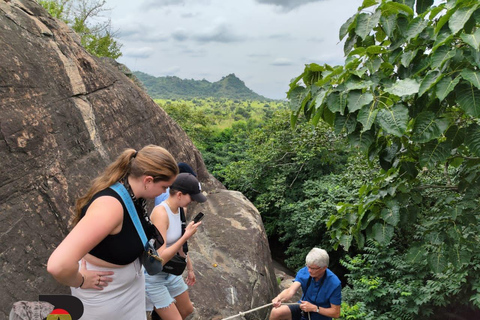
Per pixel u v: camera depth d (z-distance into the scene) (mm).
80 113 4324
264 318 4719
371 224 3289
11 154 3145
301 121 15133
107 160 4531
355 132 2553
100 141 4586
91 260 1732
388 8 2748
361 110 2381
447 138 2697
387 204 3160
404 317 6199
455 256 3129
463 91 2395
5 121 3158
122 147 5133
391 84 2584
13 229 2928
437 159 2713
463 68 2396
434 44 2539
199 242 5488
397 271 6855
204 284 4406
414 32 2693
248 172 16062
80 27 13117
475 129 2586
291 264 13336
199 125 31141
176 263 2719
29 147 3350
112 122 5109
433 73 2482
